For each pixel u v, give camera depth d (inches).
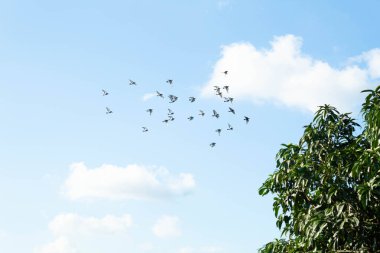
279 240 553.6
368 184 441.4
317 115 532.1
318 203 518.3
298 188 529.7
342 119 525.0
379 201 474.3
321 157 526.6
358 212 480.7
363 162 436.8
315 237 465.1
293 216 543.5
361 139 491.5
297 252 514.3
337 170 496.7
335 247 487.2
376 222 481.1
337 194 486.9
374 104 418.6
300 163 525.7
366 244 471.2
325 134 525.0
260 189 555.8
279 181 538.6
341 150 496.1
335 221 463.8
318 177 510.3
